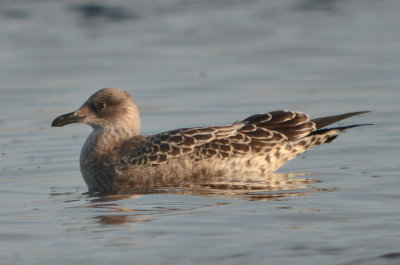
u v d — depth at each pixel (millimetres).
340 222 10461
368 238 9664
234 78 23766
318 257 9008
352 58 26109
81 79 24156
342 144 16016
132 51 28391
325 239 9688
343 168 14102
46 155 15945
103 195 12844
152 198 12367
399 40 28625
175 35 30953
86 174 14148
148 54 27891
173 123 18500
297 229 10180
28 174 14438
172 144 13750
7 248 9727
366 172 13688
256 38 30250
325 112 19219
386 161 14453
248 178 13742
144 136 14383
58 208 11828
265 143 13930
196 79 23766
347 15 33875
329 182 13078
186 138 13812
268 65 25609
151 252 9383
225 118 18844
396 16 33219
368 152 15266
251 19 33469
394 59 25594
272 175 13930
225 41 29828
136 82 23531
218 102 20641
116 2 35281
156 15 34188
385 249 9195
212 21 33188
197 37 30594
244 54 27547
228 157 13781
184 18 33781
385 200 11633
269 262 8898
